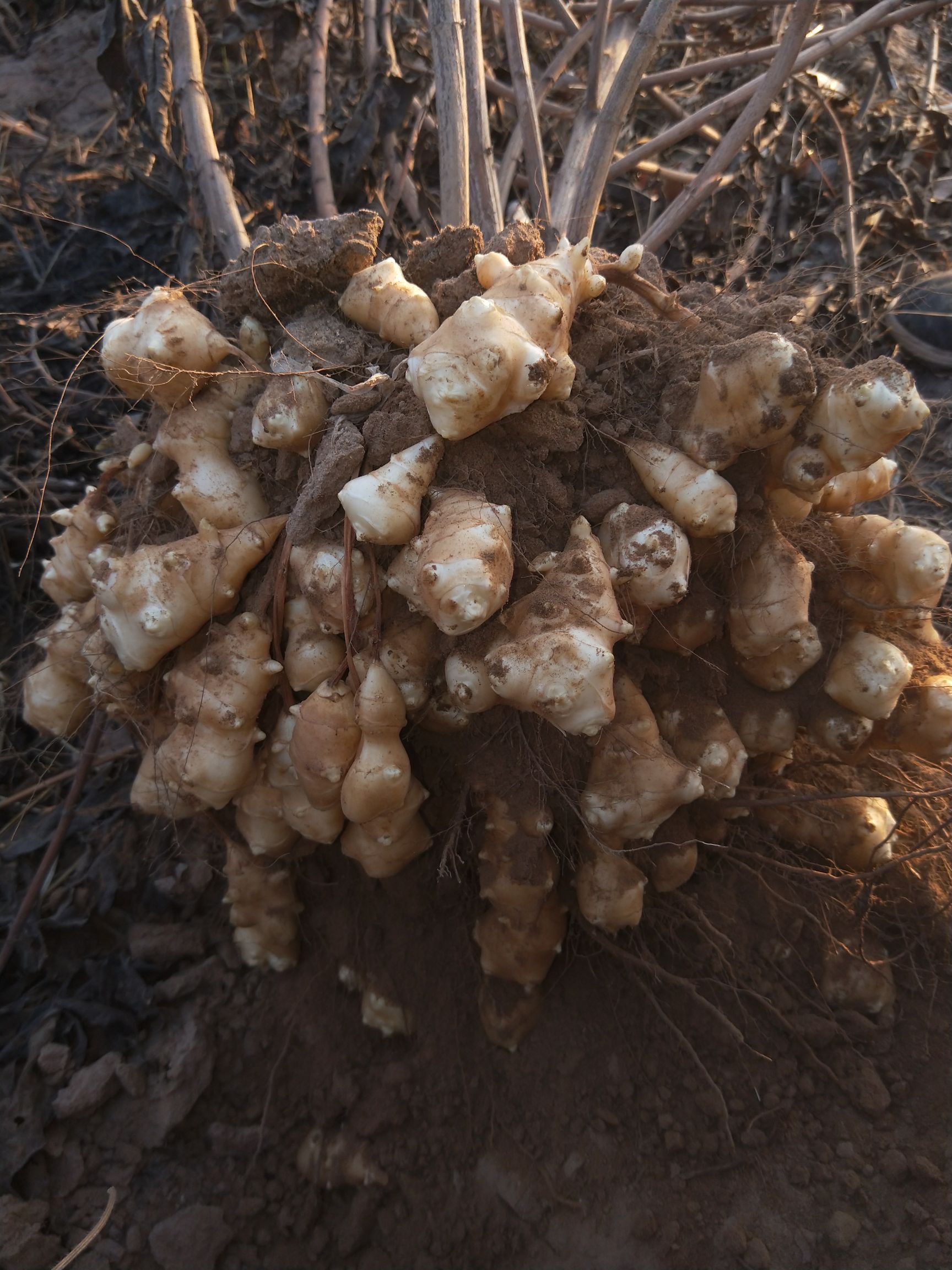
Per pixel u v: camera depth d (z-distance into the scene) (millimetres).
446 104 512
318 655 357
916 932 433
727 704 389
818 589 390
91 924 500
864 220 732
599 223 785
